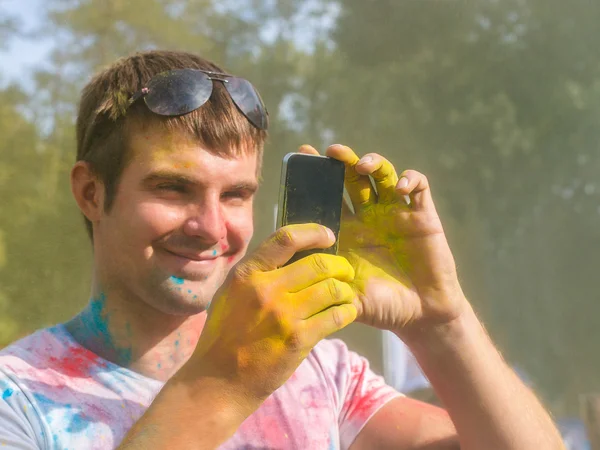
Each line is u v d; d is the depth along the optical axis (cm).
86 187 172
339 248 160
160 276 156
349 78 1202
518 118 1227
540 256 1278
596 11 1184
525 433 163
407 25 1187
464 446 167
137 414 150
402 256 160
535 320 1255
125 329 162
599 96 1198
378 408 185
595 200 1265
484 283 1257
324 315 123
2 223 655
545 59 1209
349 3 1183
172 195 157
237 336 122
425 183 157
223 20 1109
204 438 120
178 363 166
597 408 468
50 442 140
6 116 782
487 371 164
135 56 173
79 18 870
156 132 156
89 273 650
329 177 142
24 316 625
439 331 161
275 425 162
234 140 160
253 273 123
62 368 153
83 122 176
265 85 1178
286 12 1153
